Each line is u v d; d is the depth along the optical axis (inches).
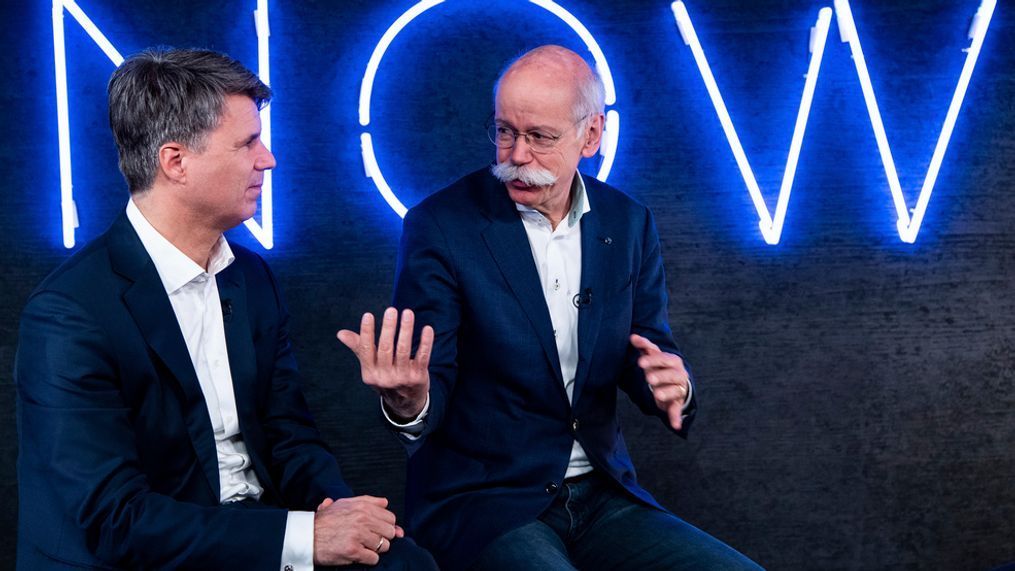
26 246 151.5
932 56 166.4
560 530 123.0
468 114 159.5
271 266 157.1
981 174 168.7
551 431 124.5
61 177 149.3
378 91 157.5
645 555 118.2
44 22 150.2
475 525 118.4
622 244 129.6
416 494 126.6
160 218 107.4
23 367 100.9
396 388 105.0
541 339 122.3
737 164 164.4
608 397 131.0
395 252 159.6
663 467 168.1
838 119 165.9
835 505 170.9
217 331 112.3
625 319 128.5
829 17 161.6
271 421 119.7
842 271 167.8
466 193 127.5
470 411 124.4
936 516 172.6
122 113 105.3
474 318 122.6
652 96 162.4
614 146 159.2
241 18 154.5
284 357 123.3
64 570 100.2
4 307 151.7
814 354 168.4
